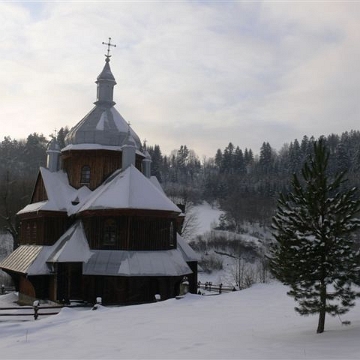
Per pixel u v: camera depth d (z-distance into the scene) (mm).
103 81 42188
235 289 42312
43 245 34875
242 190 143125
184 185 173625
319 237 14992
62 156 40844
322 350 12398
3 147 159750
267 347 13500
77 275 32656
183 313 22969
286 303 26344
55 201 36219
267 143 193750
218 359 12164
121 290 31266
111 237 32969
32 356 14227
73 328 19719
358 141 160125
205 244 82062
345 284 15164
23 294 36812
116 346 15305
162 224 33875
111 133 39344
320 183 15219
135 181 34500
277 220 15695
